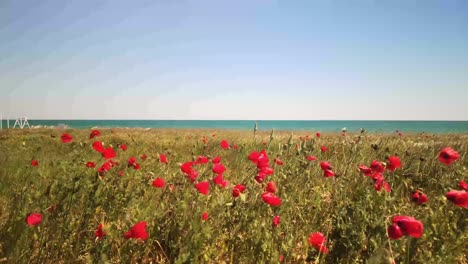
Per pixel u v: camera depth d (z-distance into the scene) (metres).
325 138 11.66
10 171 5.97
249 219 3.72
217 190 4.57
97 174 3.94
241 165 7.49
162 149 11.02
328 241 3.81
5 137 14.99
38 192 4.01
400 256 2.97
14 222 3.04
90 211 3.54
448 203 3.80
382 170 4.18
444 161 3.72
